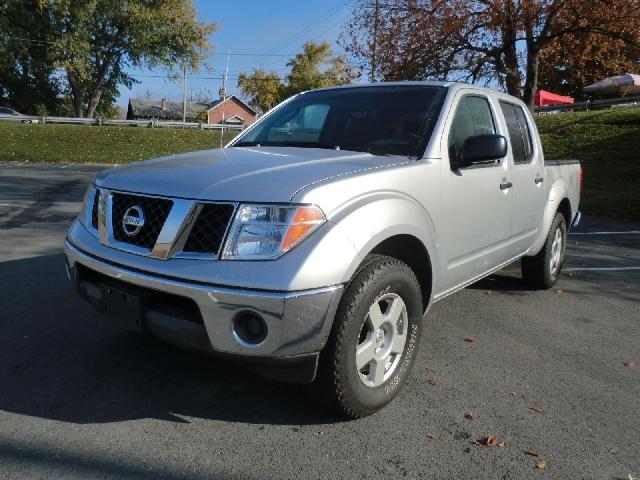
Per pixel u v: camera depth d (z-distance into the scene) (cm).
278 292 257
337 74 5609
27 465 262
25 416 305
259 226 268
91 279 328
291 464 272
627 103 2786
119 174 331
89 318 450
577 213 643
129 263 291
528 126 523
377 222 293
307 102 458
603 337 464
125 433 293
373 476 265
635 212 1204
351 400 297
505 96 493
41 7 3972
